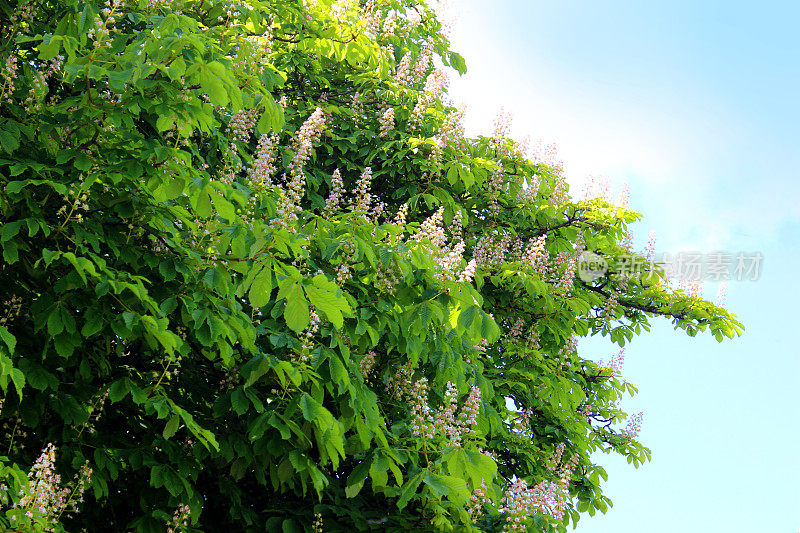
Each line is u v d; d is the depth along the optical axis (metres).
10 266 4.84
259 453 5.00
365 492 6.23
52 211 4.75
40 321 4.33
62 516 5.11
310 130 6.04
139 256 4.87
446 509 5.54
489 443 7.98
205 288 4.92
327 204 6.09
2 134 4.38
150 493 5.30
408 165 7.90
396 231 5.52
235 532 5.95
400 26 9.91
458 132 8.32
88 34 4.73
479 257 7.84
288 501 5.99
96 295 4.43
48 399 4.75
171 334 4.45
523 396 8.48
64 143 4.74
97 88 4.34
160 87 4.31
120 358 5.56
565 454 8.93
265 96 4.82
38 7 5.64
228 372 5.45
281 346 5.01
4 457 3.99
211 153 6.17
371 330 5.21
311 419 4.80
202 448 5.19
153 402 4.71
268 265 4.11
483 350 7.43
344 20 8.17
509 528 5.64
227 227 4.56
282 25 7.62
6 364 3.61
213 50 4.55
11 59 4.71
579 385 8.72
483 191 8.62
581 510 9.11
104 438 5.21
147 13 5.81
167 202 4.99
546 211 8.77
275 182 7.52
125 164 4.45
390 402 6.27
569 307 8.23
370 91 8.66
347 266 5.39
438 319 5.50
